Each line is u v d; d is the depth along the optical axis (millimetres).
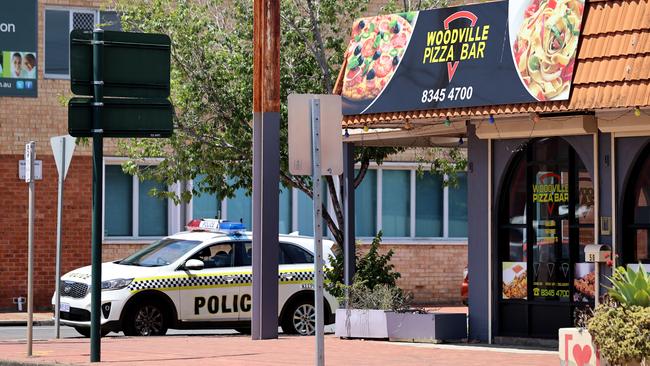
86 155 38000
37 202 37438
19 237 37219
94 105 19500
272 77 24297
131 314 26953
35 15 37188
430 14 22203
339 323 24422
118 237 38344
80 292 27203
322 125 14586
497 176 23062
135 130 19750
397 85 22375
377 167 41656
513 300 22938
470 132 23453
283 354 20562
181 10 30141
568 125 21422
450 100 21484
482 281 23297
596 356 16156
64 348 22312
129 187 38594
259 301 24438
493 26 21188
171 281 27312
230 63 29812
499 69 20922
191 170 30469
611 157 21141
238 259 28188
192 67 29844
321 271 14398
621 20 19578
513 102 20625
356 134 25219
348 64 23375
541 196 22609
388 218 41938
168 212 39062
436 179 42406
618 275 16812
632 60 19281
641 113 20453
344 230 25438
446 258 42312
